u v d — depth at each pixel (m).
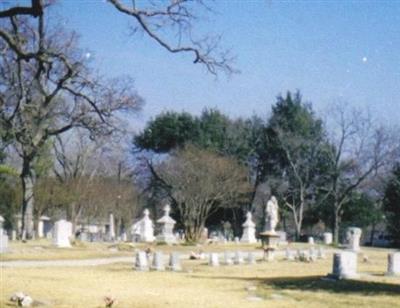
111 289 18.62
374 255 46.97
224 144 76.00
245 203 74.56
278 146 77.25
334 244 64.44
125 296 17.08
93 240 64.25
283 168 79.06
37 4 15.33
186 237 55.09
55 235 43.34
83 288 18.42
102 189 76.31
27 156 44.34
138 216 78.94
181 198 57.62
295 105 78.50
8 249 35.75
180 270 27.81
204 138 74.94
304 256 39.03
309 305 16.50
